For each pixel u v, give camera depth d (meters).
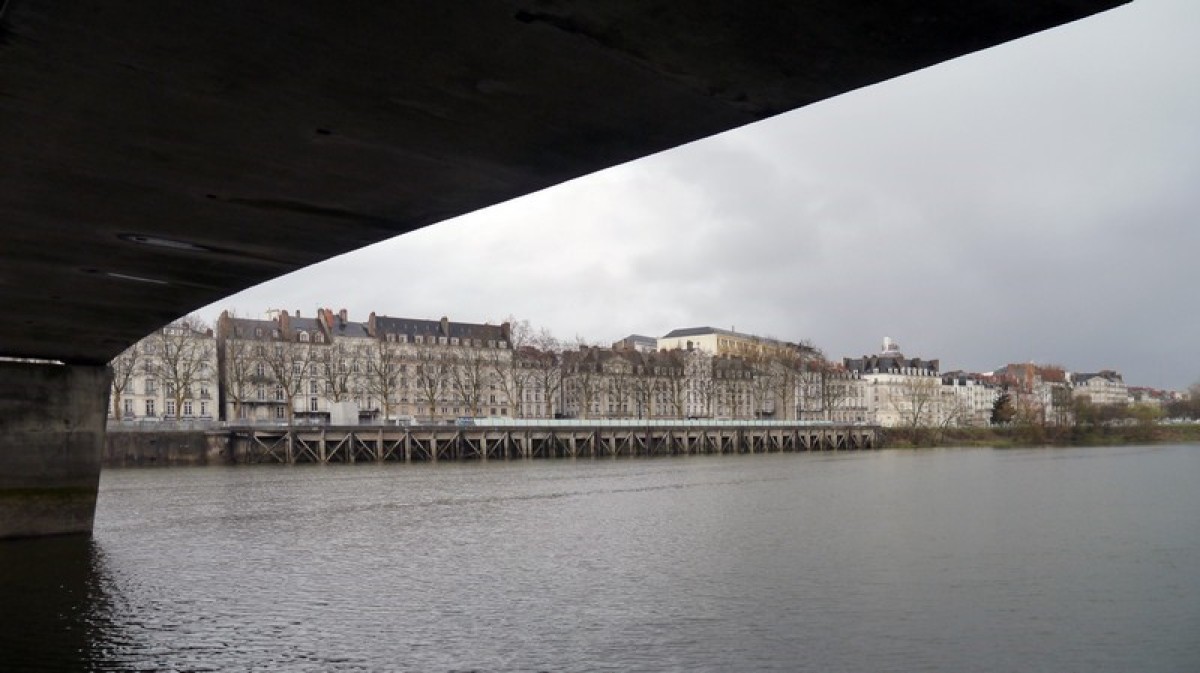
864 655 19.45
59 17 7.39
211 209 13.17
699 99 8.52
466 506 49.84
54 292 20.22
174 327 128.00
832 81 7.92
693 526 40.81
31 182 12.01
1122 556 31.66
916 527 40.12
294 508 48.22
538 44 7.52
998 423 197.00
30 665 18.25
